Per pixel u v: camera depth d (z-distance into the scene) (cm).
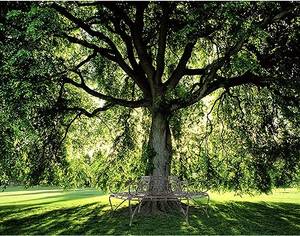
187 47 1304
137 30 1288
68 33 1366
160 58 1263
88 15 1417
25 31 971
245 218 1112
